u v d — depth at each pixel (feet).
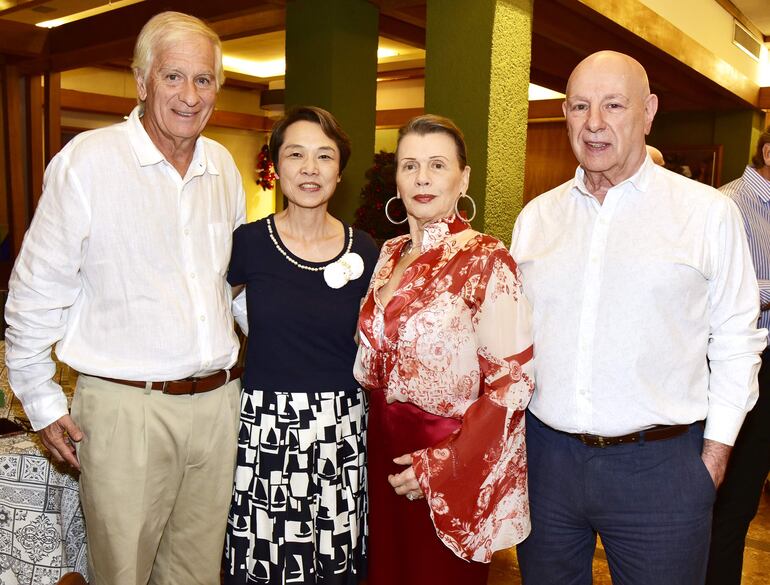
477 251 5.17
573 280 5.13
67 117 31.81
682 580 4.99
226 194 6.13
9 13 21.25
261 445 5.84
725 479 7.41
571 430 5.08
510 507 5.17
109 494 5.43
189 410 5.62
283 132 6.01
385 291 5.55
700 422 5.18
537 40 18.74
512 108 10.96
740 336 5.02
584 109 5.04
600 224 5.11
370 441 5.77
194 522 5.97
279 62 32.45
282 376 5.85
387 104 34.06
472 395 5.25
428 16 10.99
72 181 5.23
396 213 10.83
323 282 5.98
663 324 4.87
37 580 5.74
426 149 5.31
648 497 4.93
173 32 5.32
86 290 5.51
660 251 4.89
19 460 5.67
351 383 6.04
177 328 5.50
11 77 26.99
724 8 22.15
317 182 5.93
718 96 25.84
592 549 5.48
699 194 4.99
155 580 6.27
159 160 5.48
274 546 5.82
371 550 5.81
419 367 5.19
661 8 17.46
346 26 13.10
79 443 5.57
